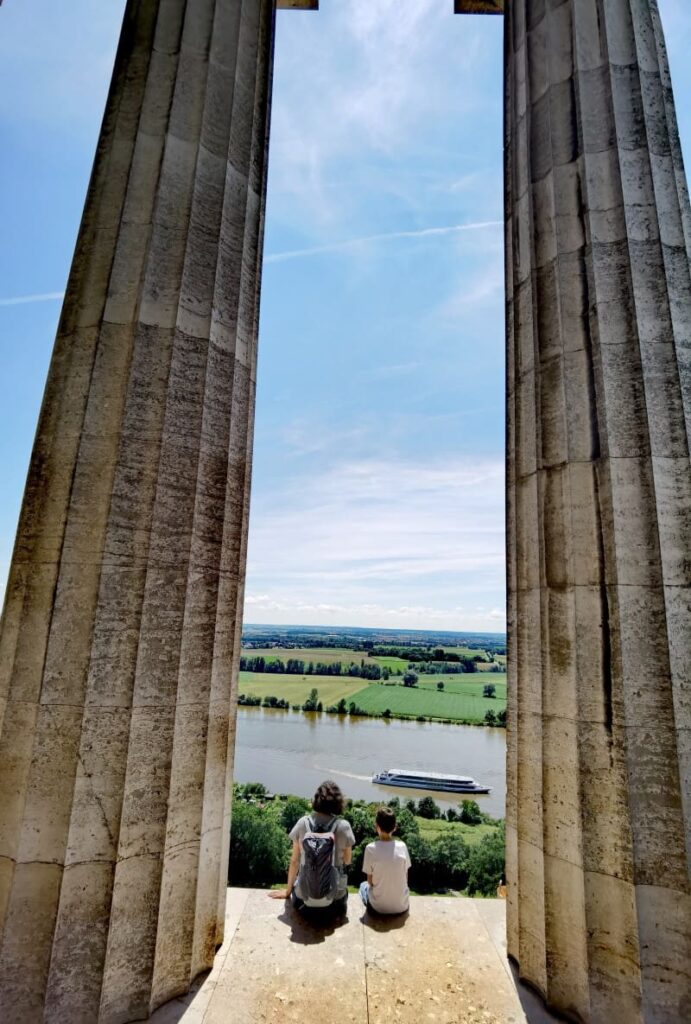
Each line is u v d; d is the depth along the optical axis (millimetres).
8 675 3932
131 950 3703
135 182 4848
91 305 4555
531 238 5215
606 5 5352
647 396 4285
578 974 3764
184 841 4117
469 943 4715
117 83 5270
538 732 4363
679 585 3982
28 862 3613
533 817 4328
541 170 5281
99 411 4305
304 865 5090
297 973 4242
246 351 5340
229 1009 3807
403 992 4043
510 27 6348
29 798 3682
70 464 4184
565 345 4664
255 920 5027
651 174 4812
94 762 3785
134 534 4172
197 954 4156
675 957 3531
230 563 4953
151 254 4641
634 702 3869
